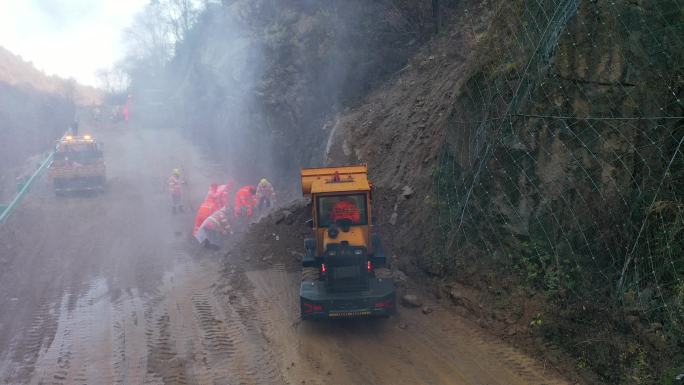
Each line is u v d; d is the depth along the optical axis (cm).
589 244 823
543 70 927
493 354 849
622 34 819
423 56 1916
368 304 927
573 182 862
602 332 759
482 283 973
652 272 720
